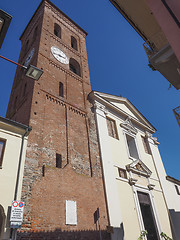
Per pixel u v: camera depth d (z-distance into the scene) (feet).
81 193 44.45
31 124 44.45
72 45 87.81
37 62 59.06
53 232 35.24
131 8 35.94
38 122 46.29
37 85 52.90
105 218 45.96
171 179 79.20
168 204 69.15
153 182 70.69
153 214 60.80
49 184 39.65
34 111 47.24
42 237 33.47
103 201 48.42
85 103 64.80
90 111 64.64
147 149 82.89
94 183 49.24
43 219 35.14
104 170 53.67
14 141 37.24
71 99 61.00
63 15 89.40
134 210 54.54
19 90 65.41
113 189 52.16
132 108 85.51
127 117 78.43
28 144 40.96
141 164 68.90
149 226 57.93
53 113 51.98
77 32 92.12
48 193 38.47
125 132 73.56
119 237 45.19
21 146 37.32
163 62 33.99
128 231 48.83
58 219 37.19
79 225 39.88
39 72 32.07
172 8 22.77
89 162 52.49
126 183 58.44
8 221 29.63
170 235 61.31
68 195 41.57
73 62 78.13
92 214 43.83
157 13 24.32
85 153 53.16
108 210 47.24
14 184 33.27
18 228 30.86
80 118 59.21
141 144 79.15
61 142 48.85
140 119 87.92
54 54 68.18
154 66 35.24
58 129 50.31
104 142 59.98
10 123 37.32
